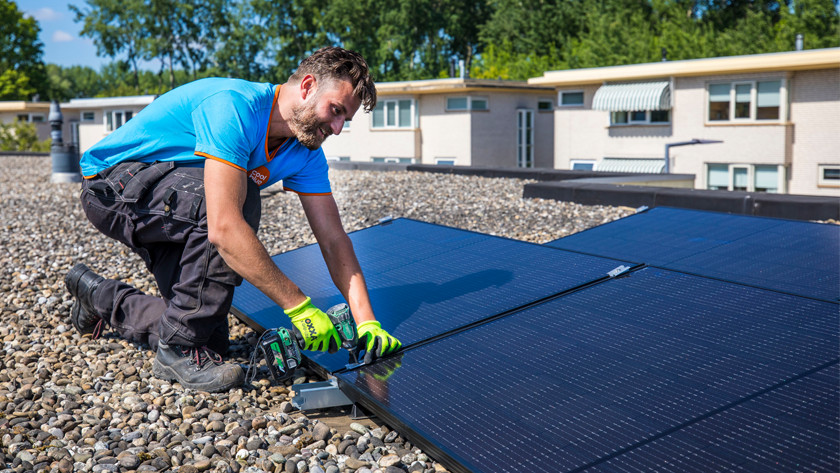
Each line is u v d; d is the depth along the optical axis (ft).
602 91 71.72
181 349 9.32
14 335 12.09
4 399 8.91
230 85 8.24
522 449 5.94
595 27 119.44
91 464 7.14
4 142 112.06
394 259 12.31
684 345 7.32
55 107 50.31
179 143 8.80
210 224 7.84
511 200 30.48
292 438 7.81
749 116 63.67
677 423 5.92
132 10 193.77
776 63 60.54
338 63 7.89
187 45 199.31
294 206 30.53
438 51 157.48
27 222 28.22
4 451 7.48
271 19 167.63
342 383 8.09
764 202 23.76
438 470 7.00
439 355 8.09
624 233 14.26
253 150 8.34
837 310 7.65
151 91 213.46
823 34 96.48
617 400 6.44
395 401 7.18
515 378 7.21
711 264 11.26
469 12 155.84
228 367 9.06
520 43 136.67
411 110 84.69
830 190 60.80
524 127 85.51
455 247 12.58
